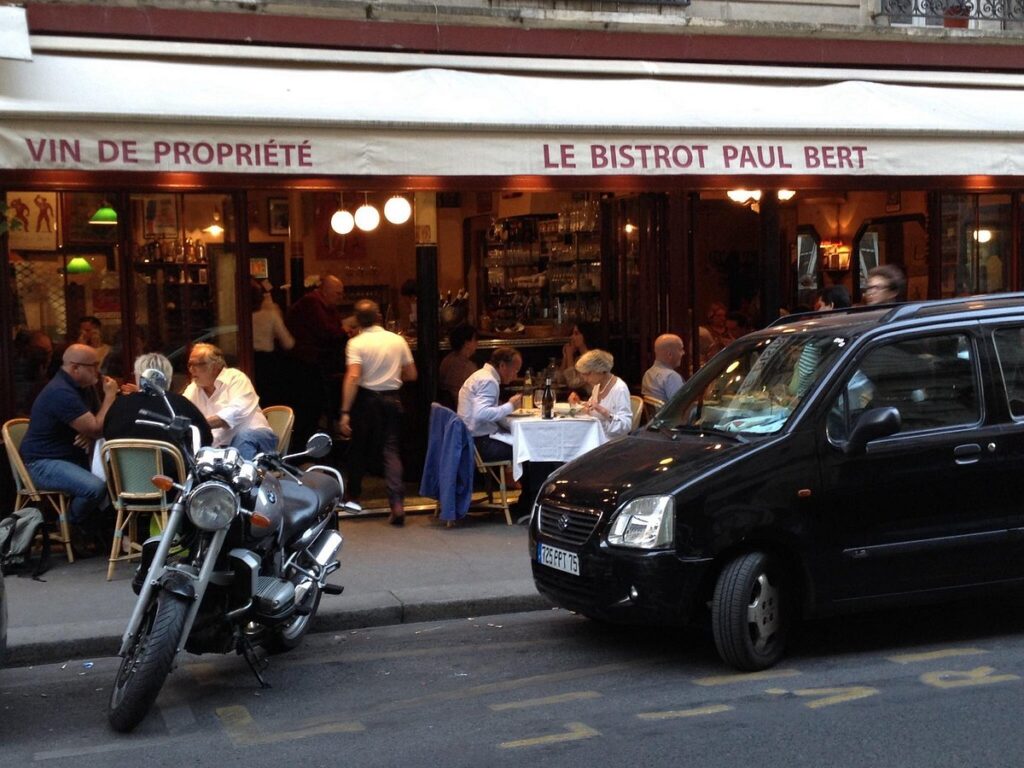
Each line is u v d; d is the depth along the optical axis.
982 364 6.85
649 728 5.54
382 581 8.36
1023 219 12.88
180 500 5.93
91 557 9.16
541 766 5.11
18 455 8.94
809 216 14.36
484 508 10.88
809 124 10.34
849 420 6.54
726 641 6.25
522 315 14.39
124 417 8.38
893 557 6.49
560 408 10.45
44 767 5.30
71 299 9.81
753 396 6.96
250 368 10.29
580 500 6.69
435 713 5.91
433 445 10.18
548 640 7.24
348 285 15.26
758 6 11.84
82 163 8.41
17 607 7.75
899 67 12.23
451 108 9.72
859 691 5.96
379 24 10.45
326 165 9.01
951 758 5.04
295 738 5.59
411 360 10.62
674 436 7.10
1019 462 6.76
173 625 5.64
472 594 7.96
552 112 9.98
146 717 5.97
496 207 14.67
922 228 13.00
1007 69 12.62
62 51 9.46
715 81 11.43
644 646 7.01
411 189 10.27
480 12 10.69
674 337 10.84
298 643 7.02
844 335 6.83
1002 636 7.00
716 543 6.20
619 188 10.83
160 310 10.05
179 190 9.95
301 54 10.12
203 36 9.95
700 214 14.25
